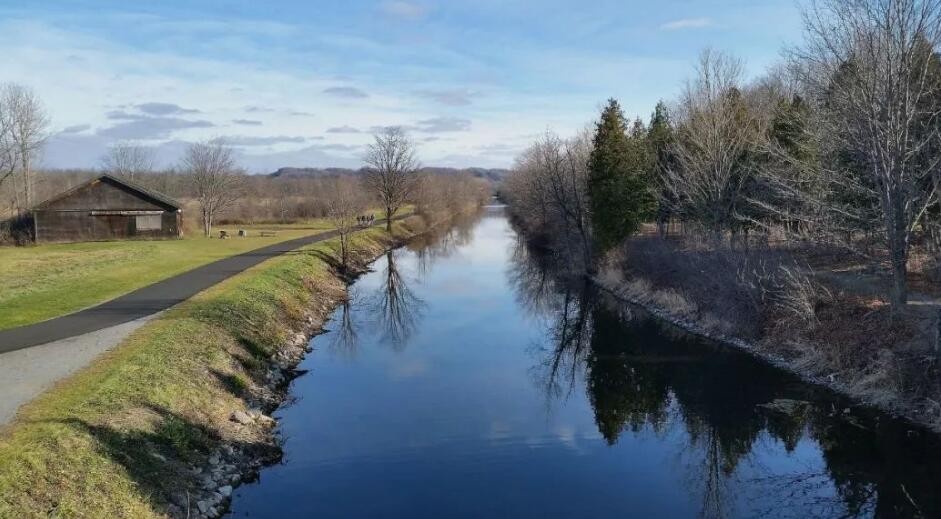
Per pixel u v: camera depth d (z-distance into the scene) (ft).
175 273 94.12
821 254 89.10
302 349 73.72
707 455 47.75
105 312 65.82
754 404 56.54
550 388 62.75
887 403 52.08
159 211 151.84
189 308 67.67
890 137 57.88
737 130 94.94
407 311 100.99
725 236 87.76
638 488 42.29
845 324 63.93
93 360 48.39
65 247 133.18
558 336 84.94
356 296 112.47
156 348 52.11
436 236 232.94
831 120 69.51
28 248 131.54
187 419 43.29
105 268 98.89
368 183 233.96
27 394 41.09
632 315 96.68
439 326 90.79
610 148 116.16
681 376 66.18
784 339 69.41
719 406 57.11
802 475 44.21
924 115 64.80
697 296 88.17
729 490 42.19
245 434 45.75
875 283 71.67
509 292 118.93
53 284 83.46
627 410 57.47
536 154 172.96
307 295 95.71
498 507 38.91
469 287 124.36
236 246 136.56
